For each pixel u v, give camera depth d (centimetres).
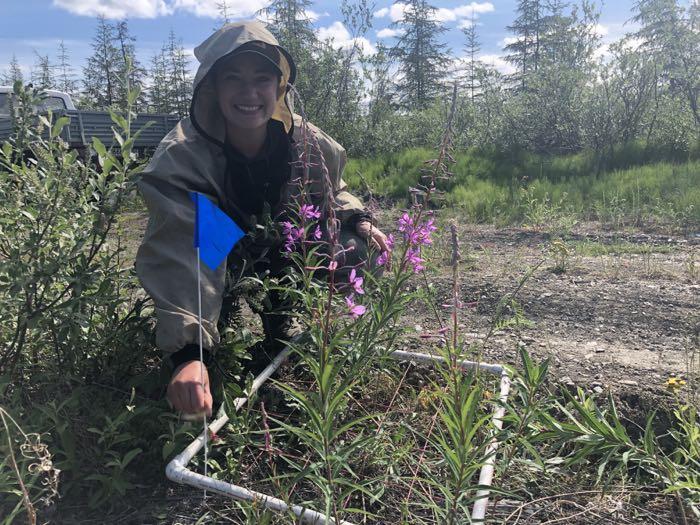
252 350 273
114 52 2592
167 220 210
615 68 1081
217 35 235
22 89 220
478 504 167
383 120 1332
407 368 253
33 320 205
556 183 872
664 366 274
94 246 238
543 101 1146
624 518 186
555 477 203
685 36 1076
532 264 466
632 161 994
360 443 161
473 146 1214
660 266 448
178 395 180
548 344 303
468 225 672
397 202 830
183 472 177
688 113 1069
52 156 217
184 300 204
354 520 186
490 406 217
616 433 180
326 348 153
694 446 193
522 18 3294
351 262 270
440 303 372
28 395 220
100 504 189
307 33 1344
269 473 205
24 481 179
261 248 264
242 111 234
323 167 175
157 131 1116
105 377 235
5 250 222
